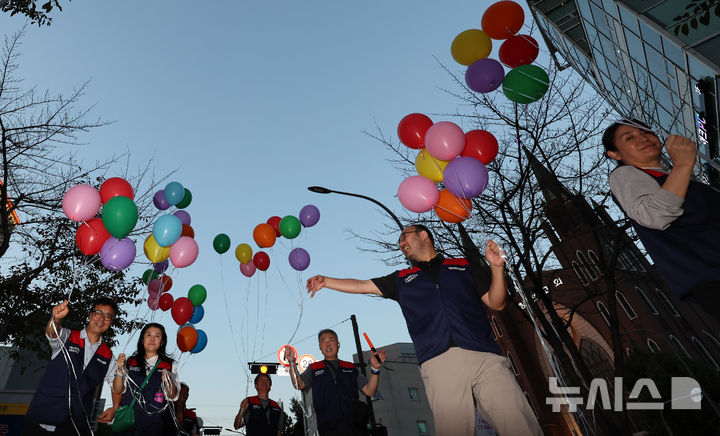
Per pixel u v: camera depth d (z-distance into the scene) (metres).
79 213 4.17
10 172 10.15
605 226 9.48
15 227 11.15
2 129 9.53
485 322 2.46
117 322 12.20
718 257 1.72
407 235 2.97
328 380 5.21
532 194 10.07
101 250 4.31
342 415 5.01
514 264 9.83
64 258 11.12
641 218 1.89
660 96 11.22
